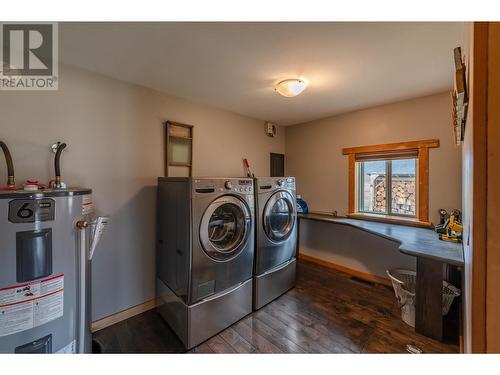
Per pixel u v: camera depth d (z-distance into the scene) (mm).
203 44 1552
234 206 2053
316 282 2869
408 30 1382
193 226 1742
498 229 528
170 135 2439
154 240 2322
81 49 1610
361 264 3021
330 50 1617
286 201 2605
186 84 2203
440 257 1564
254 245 2238
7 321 1104
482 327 550
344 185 3211
